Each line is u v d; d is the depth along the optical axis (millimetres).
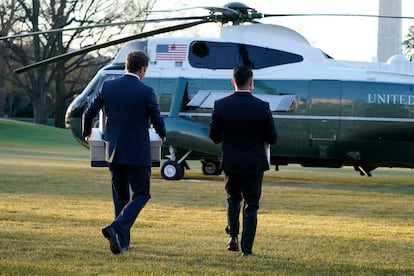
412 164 19484
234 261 7418
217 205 13273
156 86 20266
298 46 19938
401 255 8102
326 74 19609
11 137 50094
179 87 20000
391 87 19406
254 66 19938
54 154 38125
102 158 8180
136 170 7777
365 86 19438
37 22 60625
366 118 19422
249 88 7820
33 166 24141
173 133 19844
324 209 13125
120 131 7719
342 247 8586
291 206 13547
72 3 60812
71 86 71500
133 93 7754
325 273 6875
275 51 19922
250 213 7766
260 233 9680
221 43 20016
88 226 9875
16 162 27312
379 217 12023
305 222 11125
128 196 8141
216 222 10766
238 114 7676
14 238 8562
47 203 12789
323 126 19609
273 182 20234
